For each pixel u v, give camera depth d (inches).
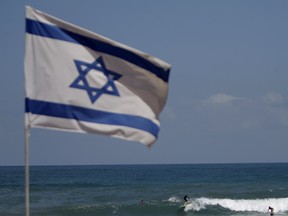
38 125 412.5
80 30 427.8
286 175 5713.6
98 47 434.0
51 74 417.4
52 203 2507.4
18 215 2074.3
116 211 2207.2
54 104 417.4
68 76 422.3
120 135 437.1
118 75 439.5
